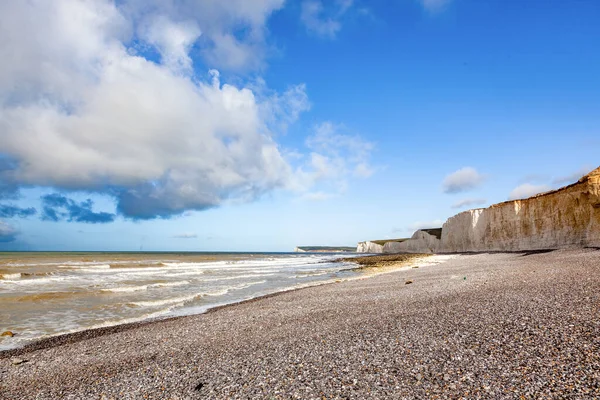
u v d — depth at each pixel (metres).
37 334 13.48
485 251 69.06
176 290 25.92
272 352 8.79
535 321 8.79
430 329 9.30
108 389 7.21
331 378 6.62
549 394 5.11
